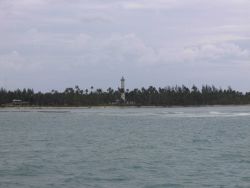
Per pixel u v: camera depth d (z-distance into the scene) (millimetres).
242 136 79188
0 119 155125
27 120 147500
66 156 51000
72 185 34781
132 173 39500
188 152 54562
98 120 143750
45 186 34438
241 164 44281
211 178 37156
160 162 45844
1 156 51344
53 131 95875
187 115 179750
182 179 36812
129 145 63656
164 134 85000
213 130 94625
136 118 155500
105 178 37375
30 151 56250
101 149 58375
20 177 37906
